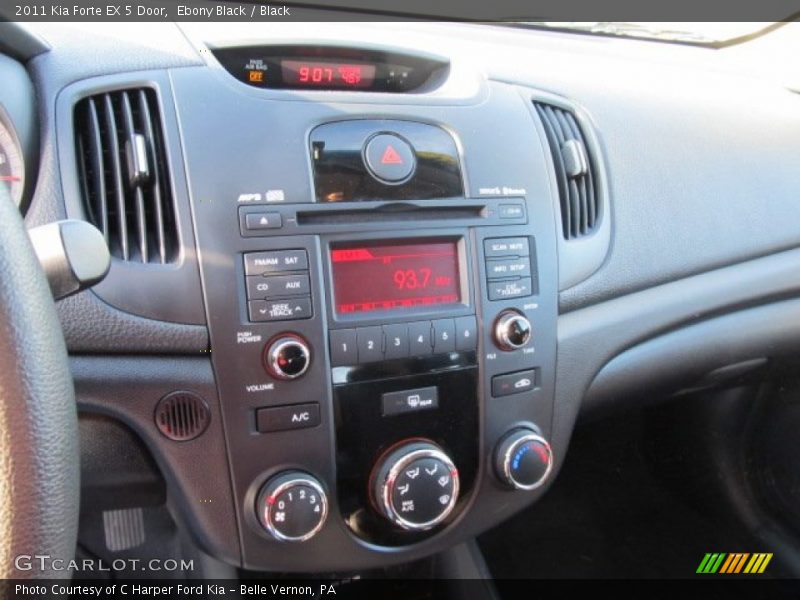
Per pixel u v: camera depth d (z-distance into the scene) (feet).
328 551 3.30
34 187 2.94
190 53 3.17
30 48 3.02
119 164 3.01
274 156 3.09
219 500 3.12
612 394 4.13
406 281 3.25
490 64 3.78
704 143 4.28
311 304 3.07
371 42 3.46
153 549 4.42
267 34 3.34
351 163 3.18
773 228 4.32
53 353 1.90
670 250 4.09
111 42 3.14
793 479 5.09
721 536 5.46
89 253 2.25
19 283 1.84
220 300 2.99
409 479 3.19
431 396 3.28
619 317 3.93
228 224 3.00
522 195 3.51
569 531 5.47
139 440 3.19
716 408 5.40
